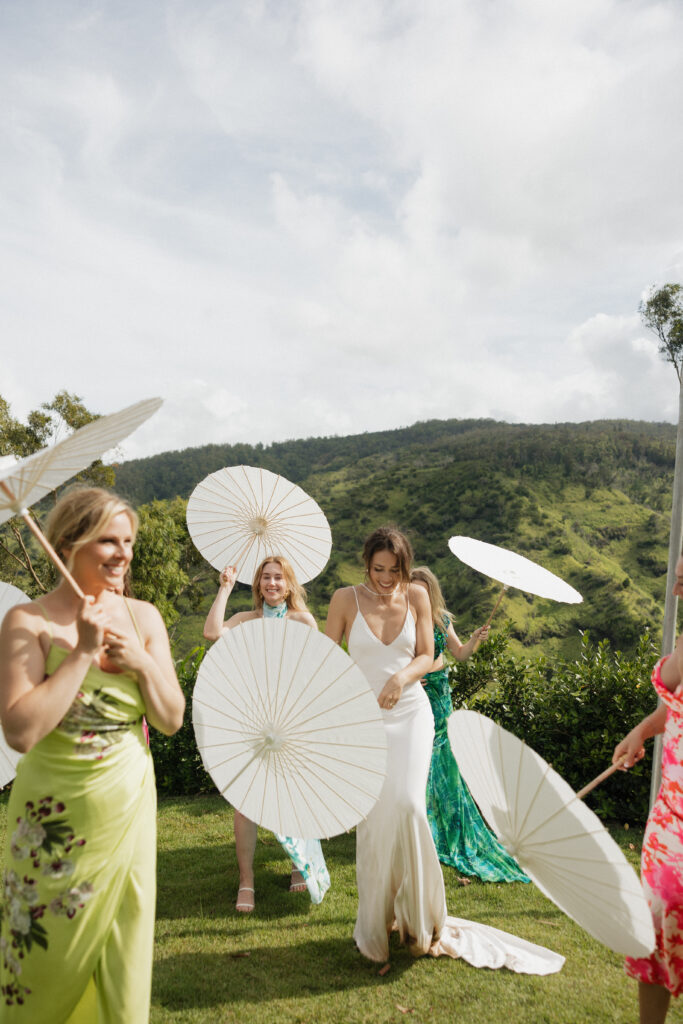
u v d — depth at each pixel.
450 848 4.71
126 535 2.25
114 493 2.33
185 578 39.00
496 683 6.61
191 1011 2.96
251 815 2.90
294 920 3.88
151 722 2.26
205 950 3.52
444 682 4.84
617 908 2.37
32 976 2.01
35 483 2.06
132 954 2.09
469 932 3.63
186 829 5.61
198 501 4.59
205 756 2.94
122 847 2.10
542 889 2.71
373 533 3.71
